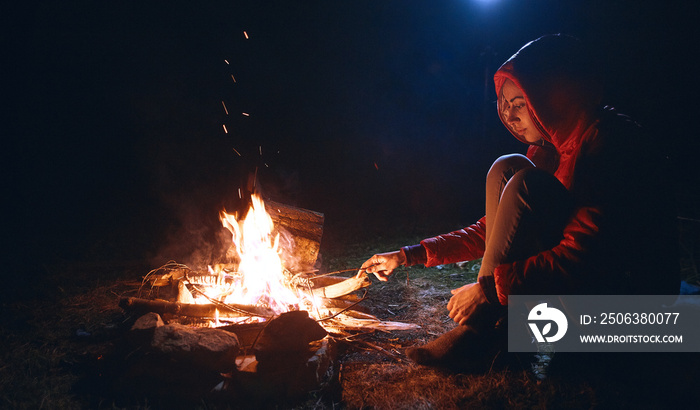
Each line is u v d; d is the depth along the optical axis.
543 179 2.63
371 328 3.54
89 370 2.95
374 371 3.05
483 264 2.83
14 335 3.51
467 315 2.92
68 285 4.68
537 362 3.04
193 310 3.15
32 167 8.67
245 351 2.92
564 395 2.67
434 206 8.10
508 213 2.67
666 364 2.71
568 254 2.60
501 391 2.72
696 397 2.59
